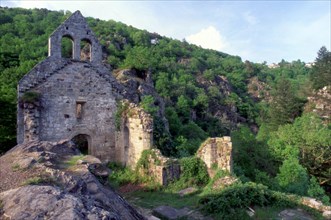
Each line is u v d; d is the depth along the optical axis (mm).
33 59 47344
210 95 82562
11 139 25219
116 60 61594
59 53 19547
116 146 20844
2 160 10102
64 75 19625
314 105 51906
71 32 19969
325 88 54062
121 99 21250
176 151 24109
